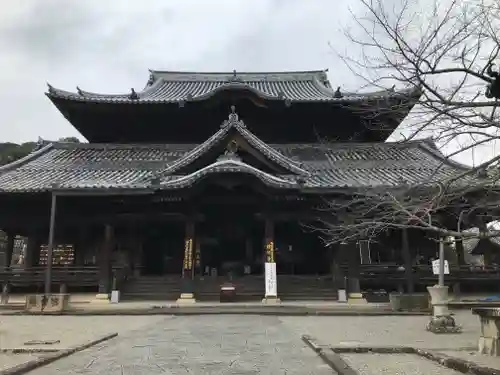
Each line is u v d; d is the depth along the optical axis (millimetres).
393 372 8633
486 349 10188
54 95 32500
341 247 27000
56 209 28688
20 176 29484
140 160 32469
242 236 31219
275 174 27938
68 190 26109
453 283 27422
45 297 21422
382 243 30609
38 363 8992
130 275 28938
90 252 30297
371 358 10172
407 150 34062
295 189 26047
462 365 8617
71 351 10523
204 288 26875
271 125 35438
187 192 26391
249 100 32875
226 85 32219
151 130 35875
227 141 27719
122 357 10016
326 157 33219
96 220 28453
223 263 30969
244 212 29062
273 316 20031
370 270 27172
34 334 14227
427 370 8828
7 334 14273
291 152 33875
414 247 30672
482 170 8141
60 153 34062
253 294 26406
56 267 27609
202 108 33562
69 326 16328
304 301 25922
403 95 8391
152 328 15531
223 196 27625
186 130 35719
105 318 19250
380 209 14008
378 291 27312
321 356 10008
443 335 13930
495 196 9664
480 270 27625
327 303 24922
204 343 12078
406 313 20547
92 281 27344
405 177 28328
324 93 36656
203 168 26562
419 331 14852
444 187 8375
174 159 32469
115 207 28469
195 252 28125
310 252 31266
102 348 11305
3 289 26531
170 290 27078
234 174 25844
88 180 28484
